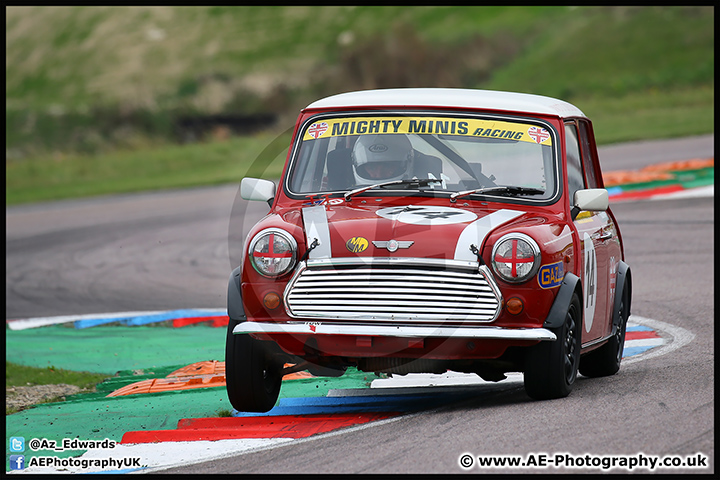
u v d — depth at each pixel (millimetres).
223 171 109188
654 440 17328
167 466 17828
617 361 25406
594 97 141125
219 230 65750
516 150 22562
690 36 156375
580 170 24547
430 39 182500
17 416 24250
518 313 19453
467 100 23547
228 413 22297
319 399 23562
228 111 162500
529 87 153500
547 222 21062
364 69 170750
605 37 165500
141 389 27047
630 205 60719
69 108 157875
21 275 55062
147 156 126688
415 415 20594
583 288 22016
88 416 23625
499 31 181000
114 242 64312
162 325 38938
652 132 95625
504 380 25406
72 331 38781
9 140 143750
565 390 20812
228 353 20797
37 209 87938
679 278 40562
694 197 61250
